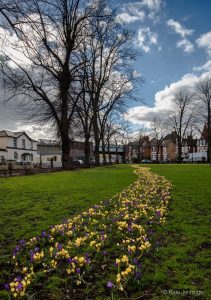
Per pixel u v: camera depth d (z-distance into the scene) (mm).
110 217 7668
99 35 32250
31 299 3875
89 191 12852
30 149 74125
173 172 26969
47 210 8984
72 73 29719
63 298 3967
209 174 23656
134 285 4109
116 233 6418
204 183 16094
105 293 4047
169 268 4703
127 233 6309
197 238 6102
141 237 5688
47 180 18203
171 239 6090
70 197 11211
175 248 5520
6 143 66625
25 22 6859
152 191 12016
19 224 7457
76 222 7199
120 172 26344
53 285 4250
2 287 4277
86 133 41812
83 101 40000
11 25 6730
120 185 15156
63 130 30922
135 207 8766
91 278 4434
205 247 5633
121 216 7664
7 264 4996
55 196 11492
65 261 4957
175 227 6938
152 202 9914
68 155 31641
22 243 5617
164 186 14406
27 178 19984
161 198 10523
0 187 14430
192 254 5281
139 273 4172
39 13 7125
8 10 6602
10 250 5652
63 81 29422
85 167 39438
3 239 6309
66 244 5852
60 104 31359
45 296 4023
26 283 3924
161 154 122750
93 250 5422
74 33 28141
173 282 4270
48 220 7766
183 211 8688
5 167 28156
